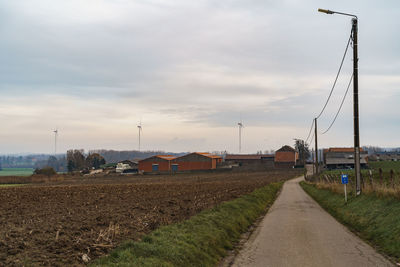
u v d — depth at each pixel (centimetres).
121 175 11088
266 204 3047
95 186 4997
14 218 1744
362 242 1362
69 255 977
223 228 1511
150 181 7444
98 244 1104
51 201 2783
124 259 920
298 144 16625
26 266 855
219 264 1084
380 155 16412
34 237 1211
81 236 1243
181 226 1398
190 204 2450
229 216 1773
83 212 1997
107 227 1455
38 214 1916
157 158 12012
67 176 10875
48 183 7838
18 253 988
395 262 1056
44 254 984
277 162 14475
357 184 2558
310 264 1039
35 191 3953
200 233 1310
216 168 12506
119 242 1160
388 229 1419
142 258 939
